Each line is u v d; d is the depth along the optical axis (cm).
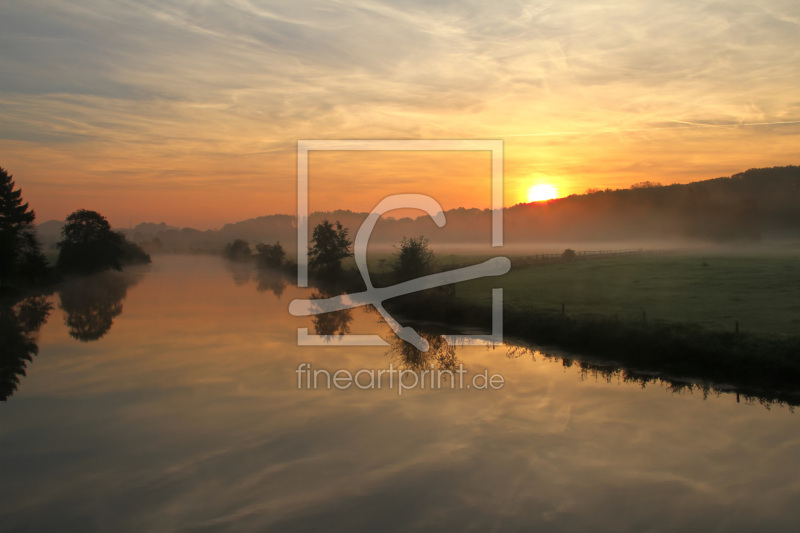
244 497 1183
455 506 1137
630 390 1848
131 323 3422
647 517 1086
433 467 1308
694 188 16362
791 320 2564
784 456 1332
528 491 1191
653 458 1334
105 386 1983
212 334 3014
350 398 1816
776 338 2012
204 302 4556
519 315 2875
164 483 1247
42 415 1684
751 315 2733
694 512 1099
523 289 4103
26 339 2922
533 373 2073
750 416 1590
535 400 1764
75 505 1157
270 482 1247
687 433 1478
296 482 1245
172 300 4719
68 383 2027
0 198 5247
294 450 1411
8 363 2356
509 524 1067
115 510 1134
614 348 2230
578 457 1345
